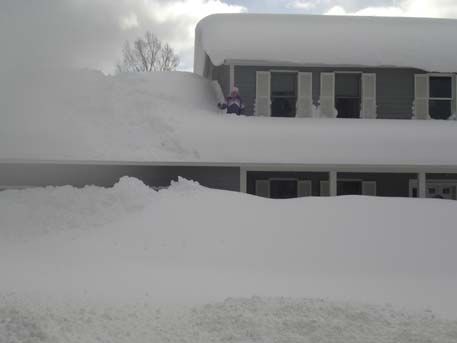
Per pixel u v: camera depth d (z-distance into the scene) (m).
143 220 13.05
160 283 9.56
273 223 12.92
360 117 21.59
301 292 9.27
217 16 22.53
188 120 19.66
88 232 12.93
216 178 18.16
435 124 20.44
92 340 6.34
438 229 12.88
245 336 6.69
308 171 19.39
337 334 6.78
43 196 14.45
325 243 12.16
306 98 21.50
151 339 6.54
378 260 11.55
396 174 20.80
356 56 21.16
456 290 9.74
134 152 18.17
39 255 11.51
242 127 19.23
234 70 21.38
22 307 7.29
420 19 23.00
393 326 7.20
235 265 11.16
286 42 21.22
